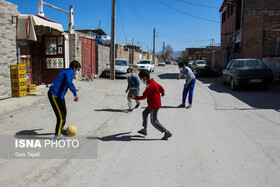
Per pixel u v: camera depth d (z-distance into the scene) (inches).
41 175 142.3
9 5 343.3
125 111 311.9
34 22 352.2
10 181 135.5
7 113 287.6
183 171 146.5
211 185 130.2
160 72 1210.0
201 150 179.6
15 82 352.8
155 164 156.4
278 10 885.2
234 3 1020.5
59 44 448.5
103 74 848.3
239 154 171.3
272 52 635.5
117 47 1131.9
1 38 331.3
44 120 259.1
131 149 182.2
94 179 137.5
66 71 197.3
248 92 462.9
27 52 413.7
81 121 262.1
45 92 397.7
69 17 651.5
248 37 806.5
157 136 213.2
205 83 653.9
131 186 129.6
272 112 295.7
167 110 317.4
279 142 193.8
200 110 315.6
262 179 135.9
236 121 259.0
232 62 537.0
